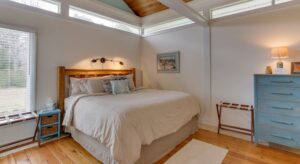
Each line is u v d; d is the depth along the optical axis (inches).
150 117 80.2
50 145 100.8
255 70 115.8
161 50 173.5
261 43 113.0
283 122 91.4
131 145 67.9
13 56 101.4
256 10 113.8
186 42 153.5
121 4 170.4
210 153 91.8
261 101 98.6
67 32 126.7
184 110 107.5
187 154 90.9
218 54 133.3
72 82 123.3
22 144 100.6
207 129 130.3
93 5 143.5
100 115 78.9
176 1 95.9
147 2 165.5
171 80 165.3
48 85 116.7
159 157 87.0
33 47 108.3
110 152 71.7
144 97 108.6
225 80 130.0
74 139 106.3
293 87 87.9
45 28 114.3
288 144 90.4
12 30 100.2
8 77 100.0
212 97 137.1
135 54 186.9
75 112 98.8
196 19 122.7
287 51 96.8
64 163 81.5
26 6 104.9
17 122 94.4
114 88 126.0
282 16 104.7
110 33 160.2
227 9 130.5
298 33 99.2
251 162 82.6
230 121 128.3
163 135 85.3
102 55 152.9
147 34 185.6
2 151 91.7
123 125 68.7
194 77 148.3
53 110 109.5
